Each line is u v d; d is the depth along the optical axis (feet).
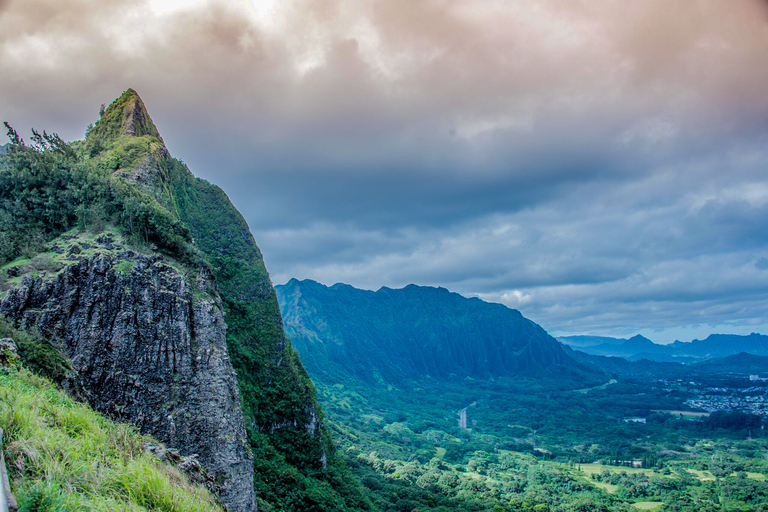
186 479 41.91
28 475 26.43
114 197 116.47
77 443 33.17
